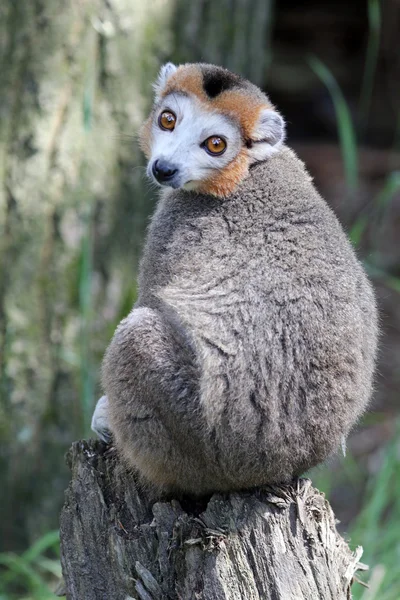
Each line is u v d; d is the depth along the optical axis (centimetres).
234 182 920
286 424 816
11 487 1435
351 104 3005
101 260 1419
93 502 870
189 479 862
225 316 831
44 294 1395
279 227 870
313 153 2809
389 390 2027
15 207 1366
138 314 861
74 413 1443
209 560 794
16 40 1335
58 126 1363
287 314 818
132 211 1433
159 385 834
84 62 1355
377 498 1317
